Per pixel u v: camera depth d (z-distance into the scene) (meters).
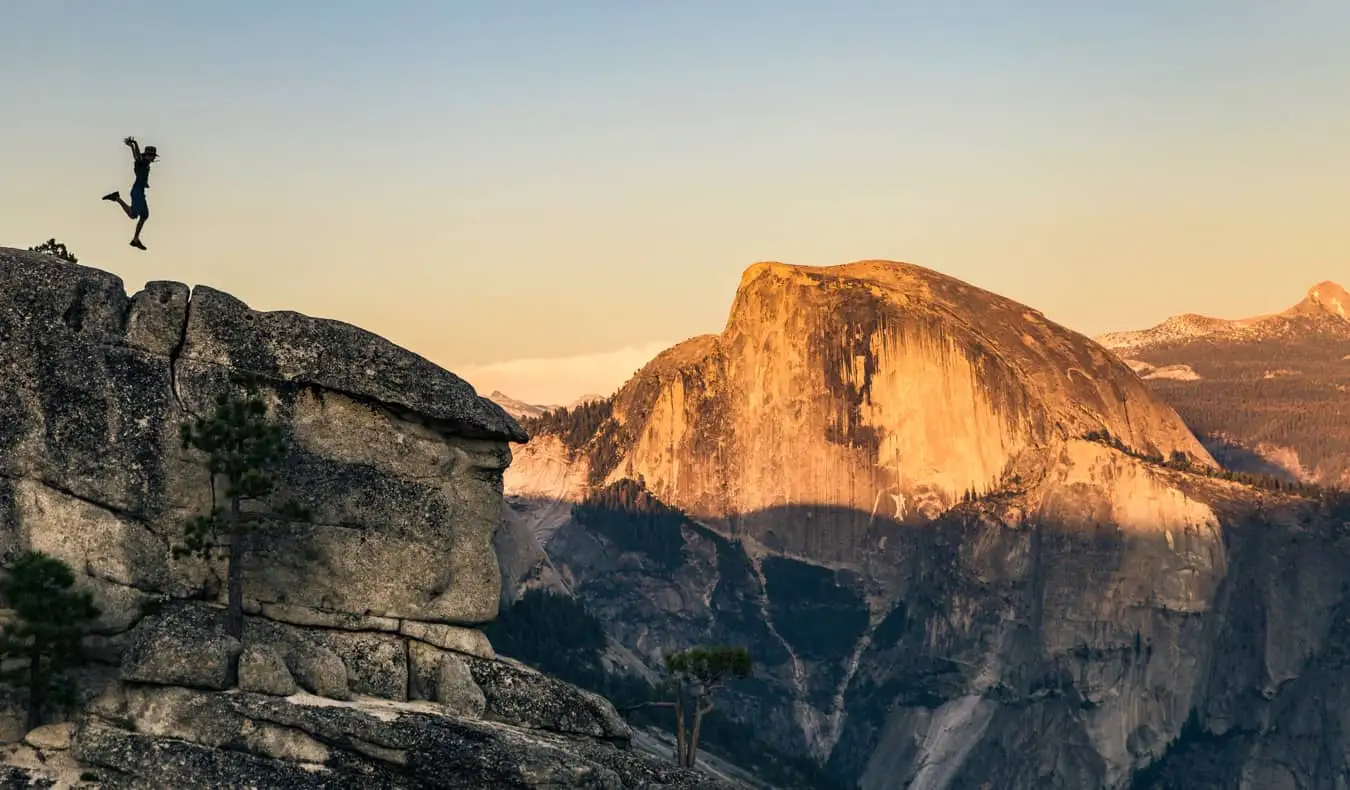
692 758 149.12
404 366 84.62
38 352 80.12
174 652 75.56
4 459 79.19
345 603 82.94
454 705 82.31
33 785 73.69
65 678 77.69
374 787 75.38
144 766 74.00
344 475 83.44
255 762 74.44
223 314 82.69
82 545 79.56
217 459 80.62
